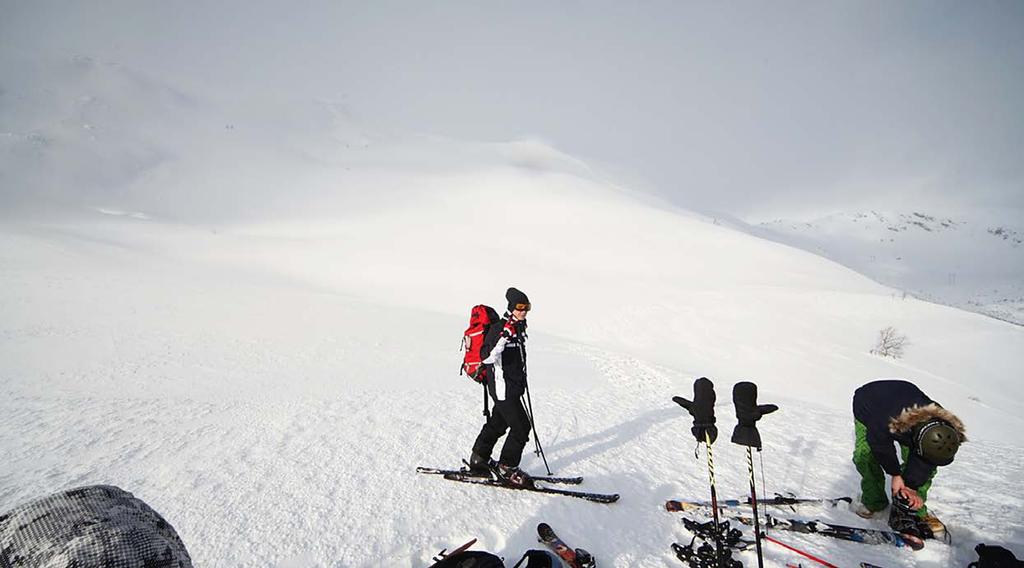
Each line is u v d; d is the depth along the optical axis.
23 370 11.37
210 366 12.96
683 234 109.88
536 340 20.28
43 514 1.57
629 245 98.69
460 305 52.62
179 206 150.38
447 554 3.69
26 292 24.97
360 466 5.20
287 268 66.88
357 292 56.00
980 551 3.27
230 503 4.36
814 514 4.39
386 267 69.88
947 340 51.72
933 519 3.94
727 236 110.69
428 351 17.00
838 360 42.16
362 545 3.77
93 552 1.45
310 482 4.80
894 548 3.84
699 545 3.91
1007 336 53.62
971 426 22.44
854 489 4.93
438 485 4.74
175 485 4.73
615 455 5.75
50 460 5.37
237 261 68.69
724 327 48.94
